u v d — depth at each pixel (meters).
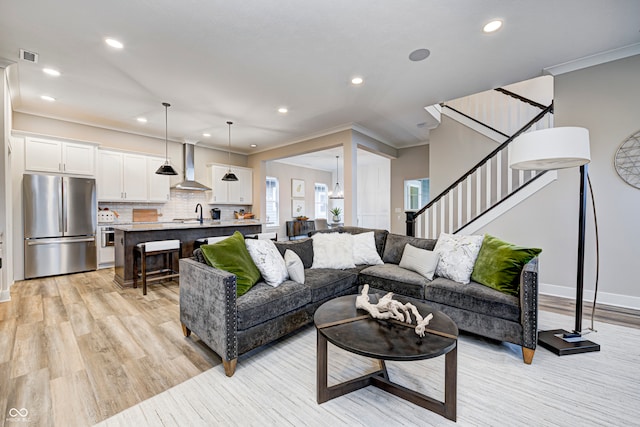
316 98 4.05
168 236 4.38
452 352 1.44
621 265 2.98
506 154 4.54
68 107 4.36
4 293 3.22
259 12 2.27
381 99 4.09
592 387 1.69
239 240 2.51
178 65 3.12
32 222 4.26
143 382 1.76
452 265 2.59
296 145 6.38
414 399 1.55
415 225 4.77
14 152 4.17
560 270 3.32
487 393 1.64
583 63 3.09
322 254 3.21
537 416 1.46
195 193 6.70
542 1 2.17
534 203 3.49
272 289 2.25
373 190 9.31
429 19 2.38
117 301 3.29
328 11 2.27
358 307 1.88
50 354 2.09
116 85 3.60
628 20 2.41
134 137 5.76
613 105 2.98
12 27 2.45
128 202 5.66
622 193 2.96
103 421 1.44
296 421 1.44
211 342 1.96
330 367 1.94
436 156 5.39
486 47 2.81
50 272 4.41
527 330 1.95
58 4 2.16
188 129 5.55
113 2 2.15
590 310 2.88
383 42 2.70
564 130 1.93
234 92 3.82
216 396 1.64
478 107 4.92
